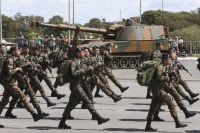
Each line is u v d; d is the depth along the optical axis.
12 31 76.62
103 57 19.94
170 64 13.70
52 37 47.00
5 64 14.13
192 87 26.00
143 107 18.72
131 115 16.77
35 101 14.40
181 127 13.52
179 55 55.62
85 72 13.72
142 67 13.45
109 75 20.30
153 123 15.12
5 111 17.61
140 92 23.88
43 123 15.16
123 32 41.25
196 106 19.00
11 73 14.03
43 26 38.91
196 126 14.66
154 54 18.36
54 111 17.67
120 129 14.12
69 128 14.21
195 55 57.34
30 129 14.12
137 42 40.22
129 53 40.47
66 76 13.74
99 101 20.52
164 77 13.28
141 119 15.91
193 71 37.12
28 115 16.69
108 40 41.69
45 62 19.22
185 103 19.89
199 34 79.69
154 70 13.32
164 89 14.04
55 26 39.34
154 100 13.67
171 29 93.62
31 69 16.83
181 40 56.25
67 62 13.79
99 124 13.74
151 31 41.81
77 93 13.70
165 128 14.28
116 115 16.77
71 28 39.81
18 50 15.32
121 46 40.06
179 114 16.97
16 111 17.56
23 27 70.62
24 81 14.72
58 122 15.33
